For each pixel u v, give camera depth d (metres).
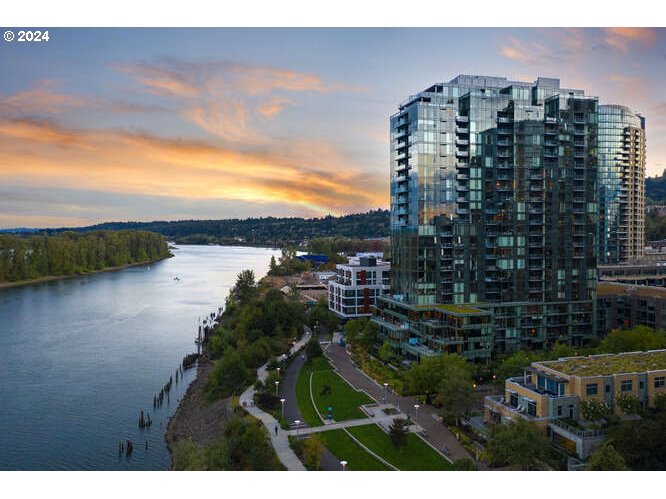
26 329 178.50
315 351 133.25
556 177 136.50
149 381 127.25
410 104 134.88
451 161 132.12
